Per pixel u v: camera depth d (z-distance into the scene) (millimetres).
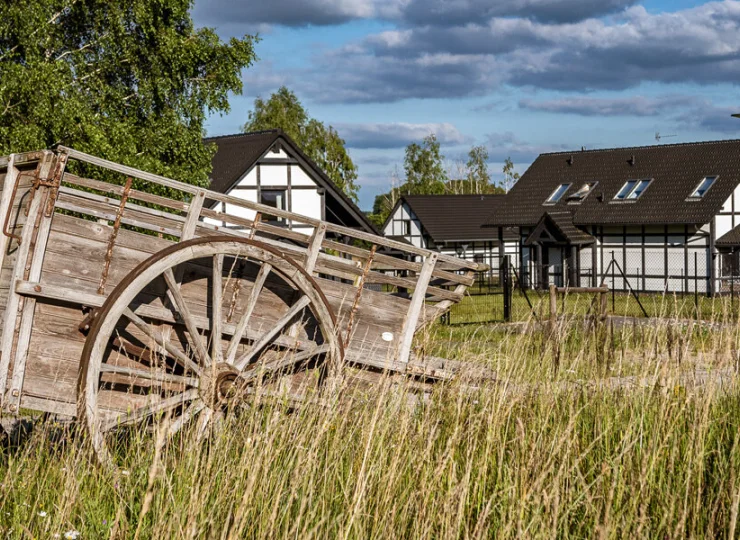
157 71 23141
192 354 6137
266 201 30672
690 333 6184
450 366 7125
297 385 6617
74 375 5578
